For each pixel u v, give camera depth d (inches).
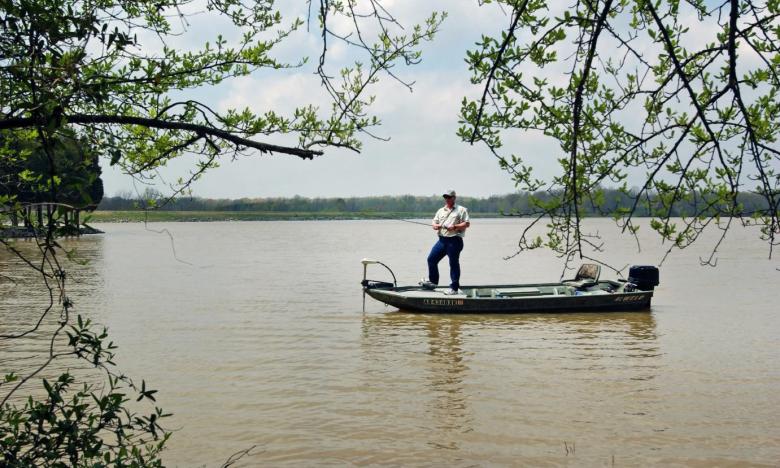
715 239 2534.5
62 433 139.7
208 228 5255.9
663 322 634.8
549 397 384.8
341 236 3339.1
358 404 369.4
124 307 733.3
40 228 118.5
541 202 151.5
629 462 290.5
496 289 734.5
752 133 121.0
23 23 118.8
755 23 121.3
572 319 650.2
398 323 629.3
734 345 529.3
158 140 181.8
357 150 169.2
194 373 433.1
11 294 822.5
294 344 531.2
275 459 292.2
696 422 340.5
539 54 137.9
